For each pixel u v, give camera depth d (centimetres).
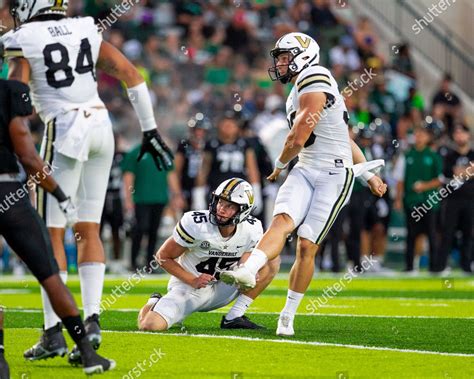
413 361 1966
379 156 5050
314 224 2311
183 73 6488
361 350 2102
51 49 1908
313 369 1872
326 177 2330
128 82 2030
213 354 2039
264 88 6450
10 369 1883
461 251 4941
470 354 2069
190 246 2394
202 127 5081
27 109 1722
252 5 7081
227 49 6581
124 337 2275
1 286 4097
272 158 5259
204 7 6912
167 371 1853
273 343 2191
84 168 1961
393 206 5584
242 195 2330
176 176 4991
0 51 1945
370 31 7188
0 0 4691
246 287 2202
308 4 7194
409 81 6712
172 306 2412
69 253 5197
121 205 4928
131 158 4731
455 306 3181
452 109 6419
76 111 1925
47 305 1869
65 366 1919
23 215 1689
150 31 6669
